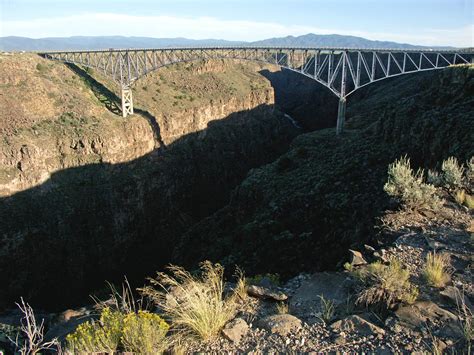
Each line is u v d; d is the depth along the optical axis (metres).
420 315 4.82
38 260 49.25
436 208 8.70
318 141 47.06
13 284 46.03
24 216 49.44
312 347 4.56
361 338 4.60
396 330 4.62
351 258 6.84
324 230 20.67
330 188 27.47
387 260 6.50
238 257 24.14
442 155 21.66
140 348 4.58
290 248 20.17
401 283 5.38
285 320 5.12
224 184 87.94
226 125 95.88
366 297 5.23
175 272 7.13
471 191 9.87
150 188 69.44
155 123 75.12
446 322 4.64
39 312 18.38
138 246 64.12
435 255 6.34
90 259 55.66
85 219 56.75
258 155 100.19
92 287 53.94
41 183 52.94
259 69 176.75
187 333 5.15
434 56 81.69
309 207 26.47
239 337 4.99
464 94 27.75
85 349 4.70
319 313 5.30
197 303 5.25
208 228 39.25
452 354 4.14
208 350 4.79
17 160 50.69
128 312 5.32
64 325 6.99
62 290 50.84
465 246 6.89
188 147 82.88
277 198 32.06
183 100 87.88
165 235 68.81
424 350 4.23
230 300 5.89
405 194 8.85
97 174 60.56
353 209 20.81
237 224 37.12
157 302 6.17
